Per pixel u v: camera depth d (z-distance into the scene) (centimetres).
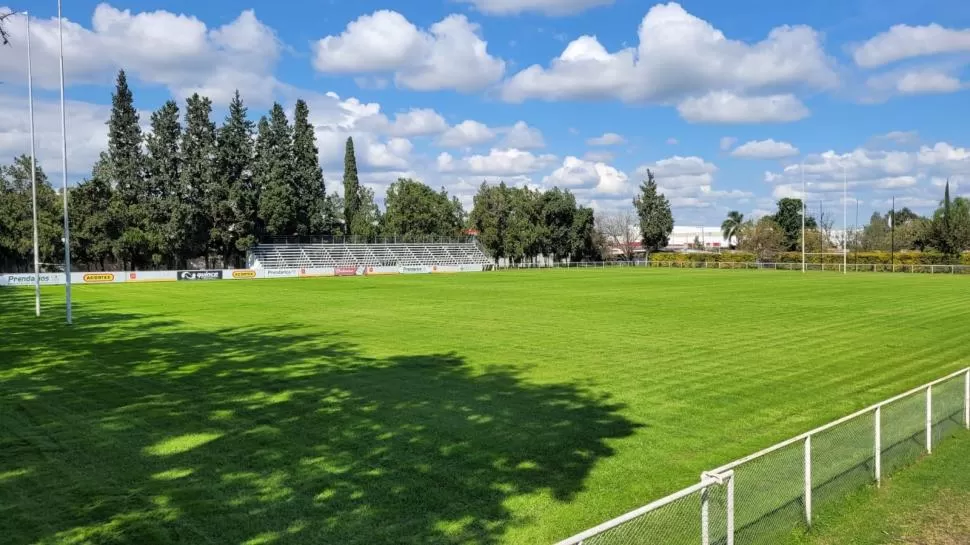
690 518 675
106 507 832
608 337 2312
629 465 998
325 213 9738
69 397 1426
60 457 1027
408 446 1084
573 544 493
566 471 970
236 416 1269
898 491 895
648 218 11688
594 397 1427
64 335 2420
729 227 15188
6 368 1762
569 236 10931
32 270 7006
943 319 2805
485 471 968
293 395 1444
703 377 1633
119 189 7525
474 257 10331
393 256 9444
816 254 9131
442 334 2411
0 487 901
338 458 1023
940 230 8400
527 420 1245
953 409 1149
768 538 735
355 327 2633
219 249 8194
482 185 11031
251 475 948
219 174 7881
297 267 8262
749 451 1068
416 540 743
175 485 908
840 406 1355
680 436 1148
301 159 9281
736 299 3872
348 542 738
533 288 5019
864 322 2714
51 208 6919
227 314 3173
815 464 836
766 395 1448
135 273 6525
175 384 1557
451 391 1483
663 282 5769
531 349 2058
